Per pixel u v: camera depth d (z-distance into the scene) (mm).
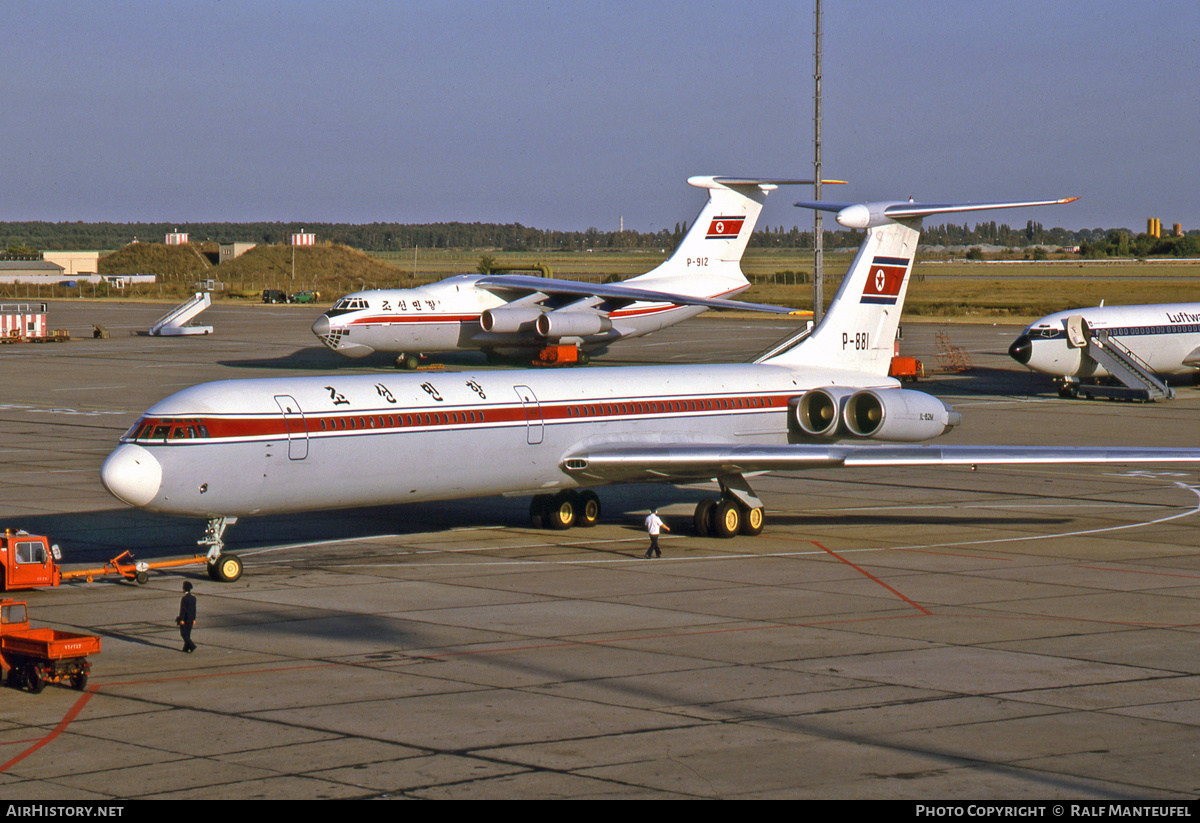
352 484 78562
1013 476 121438
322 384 80062
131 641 61594
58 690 53281
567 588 73562
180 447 72062
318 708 50656
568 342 199500
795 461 84812
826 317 105000
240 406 74812
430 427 81125
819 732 47625
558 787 41719
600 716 49594
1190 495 110562
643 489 113188
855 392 95000
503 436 84438
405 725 48406
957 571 78812
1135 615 67312
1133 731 47906
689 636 62562
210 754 45125
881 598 71250
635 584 74750
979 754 45156
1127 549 86312
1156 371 182750
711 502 91188
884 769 43562
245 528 93375
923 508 103938
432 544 87438
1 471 115562
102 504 100750
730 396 96562
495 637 62250
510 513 101125
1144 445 134125
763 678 55062
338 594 71812
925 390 186875
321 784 42000
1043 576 77375
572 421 88125
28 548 72062
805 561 82062
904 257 107500
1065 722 48969
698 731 47688
